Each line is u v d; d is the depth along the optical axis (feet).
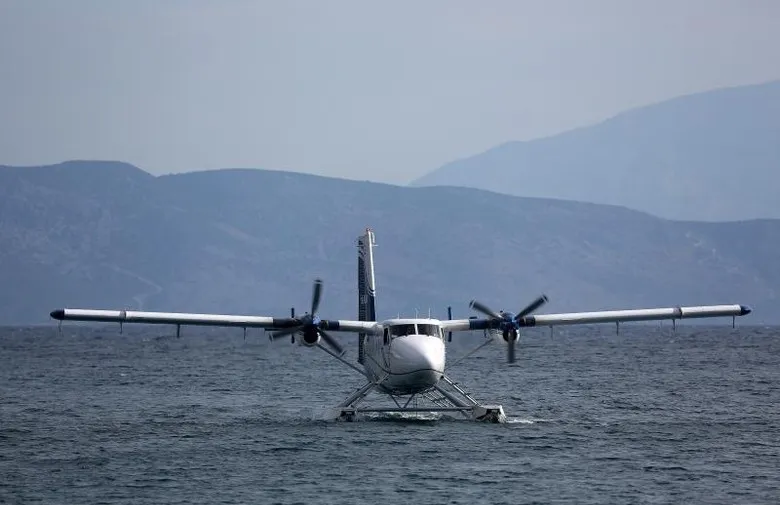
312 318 592.19
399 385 581.12
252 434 576.61
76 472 461.78
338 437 554.87
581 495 409.28
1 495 413.39
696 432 589.32
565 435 568.41
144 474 455.22
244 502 398.21
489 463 476.13
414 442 535.60
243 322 588.09
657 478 443.32
